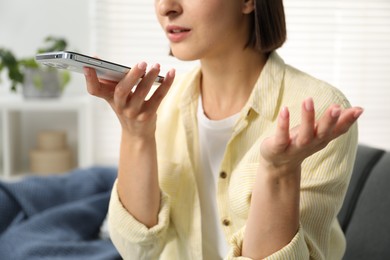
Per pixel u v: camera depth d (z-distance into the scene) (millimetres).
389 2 2590
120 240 889
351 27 2600
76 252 1591
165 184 911
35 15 2562
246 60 873
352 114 539
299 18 2572
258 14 834
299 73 876
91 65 680
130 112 770
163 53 2557
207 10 769
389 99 2662
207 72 888
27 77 2326
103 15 2523
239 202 805
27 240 1621
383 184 1177
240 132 855
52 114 2646
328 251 816
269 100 841
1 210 1809
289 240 668
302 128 548
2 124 2521
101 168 2053
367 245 1147
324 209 738
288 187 647
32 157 2398
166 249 950
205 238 914
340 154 763
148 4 2531
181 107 923
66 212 1753
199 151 912
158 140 952
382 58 2631
